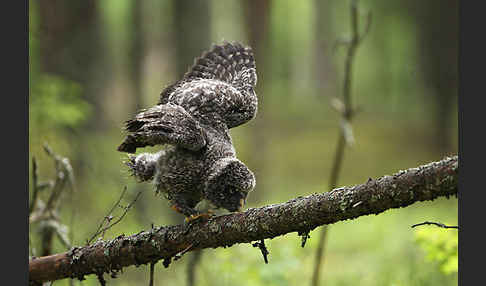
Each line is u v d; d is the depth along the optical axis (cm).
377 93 4856
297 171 2756
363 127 3778
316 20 4722
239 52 761
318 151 3177
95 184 1431
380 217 1708
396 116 4200
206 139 621
